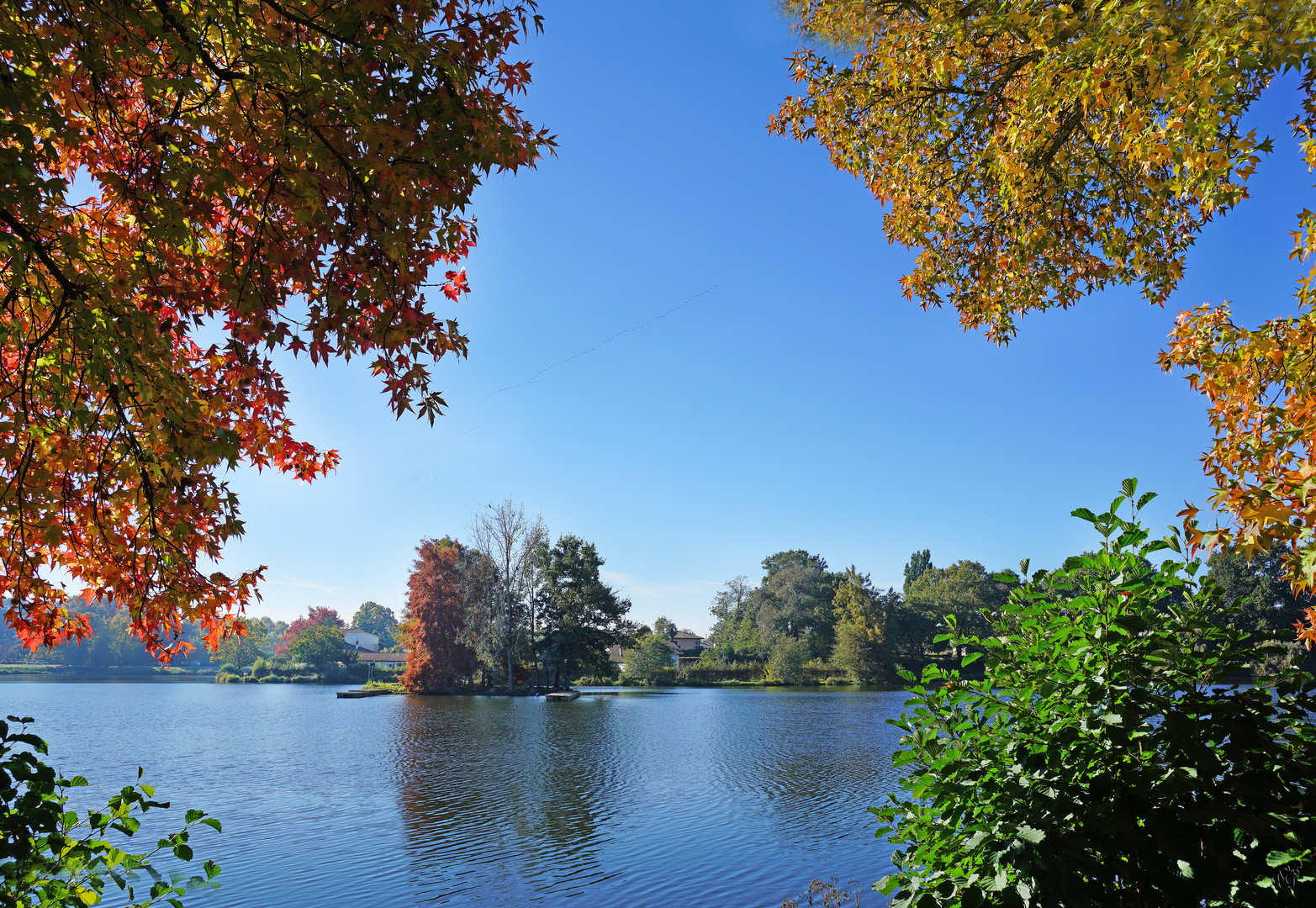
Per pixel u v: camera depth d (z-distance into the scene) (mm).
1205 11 3459
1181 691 2447
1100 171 6570
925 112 6949
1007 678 2645
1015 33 5414
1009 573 2727
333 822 14484
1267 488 3199
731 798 16609
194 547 4652
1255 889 2023
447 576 62156
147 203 3781
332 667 100625
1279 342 4320
